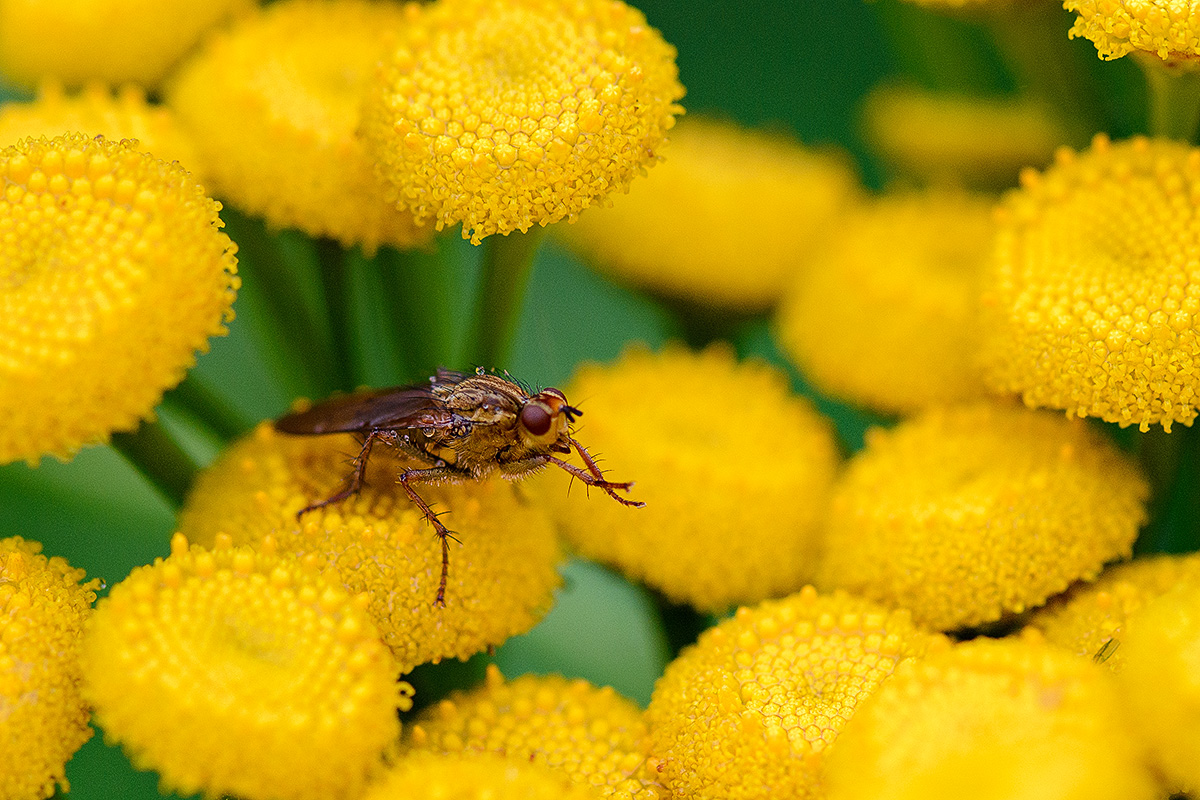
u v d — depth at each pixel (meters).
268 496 0.12
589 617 0.14
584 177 0.12
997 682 0.12
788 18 0.15
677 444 0.13
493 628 0.12
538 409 0.13
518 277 0.13
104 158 0.12
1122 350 0.12
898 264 0.14
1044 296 0.13
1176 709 0.12
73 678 0.12
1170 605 0.12
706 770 0.12
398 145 0.12
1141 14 0.12
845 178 0.14
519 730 0.12
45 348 0.12
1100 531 0.13
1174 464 0.13
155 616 0.12
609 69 0.12
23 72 0.14
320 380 0.13
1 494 0.13
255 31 0.13
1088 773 0.12
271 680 0.12
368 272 0.14
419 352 0.14
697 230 0.14
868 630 0.12
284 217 0.13
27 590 0.12
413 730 0.12
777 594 0.13
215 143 0.13
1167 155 0.13
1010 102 0.14
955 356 0.13
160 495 0.13
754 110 0.15
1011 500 0.13
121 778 0.13
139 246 0.12
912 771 0.12
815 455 0.13
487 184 0.12
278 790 0.12
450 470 0.13
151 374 0.12
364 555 0.12
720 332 0.14
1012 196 0.13
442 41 0.12
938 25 0.14
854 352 0.14
